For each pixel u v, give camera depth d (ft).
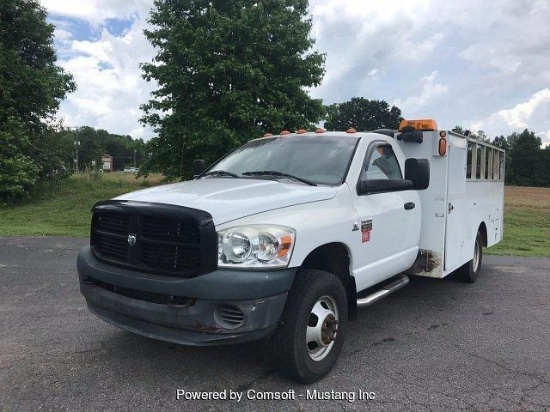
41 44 70.49
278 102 53.36
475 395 12.05
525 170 323.98
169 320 11.12
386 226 15.65
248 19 50.62
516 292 23.03
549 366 14.01
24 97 66.28
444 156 18.43
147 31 54.39
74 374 12.66
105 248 13.03
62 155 76.74
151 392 11.75
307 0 57.82
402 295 22.09
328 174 14.80
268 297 11.00
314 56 55.42
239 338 10.87
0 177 59.67
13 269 25.66
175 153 55.77
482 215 25.13
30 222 49.83
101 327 16.31
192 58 49.88
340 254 13.89
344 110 204.95
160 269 11.44
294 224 11.83
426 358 14.44
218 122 49.65
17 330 15.98
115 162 316.81
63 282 22.81
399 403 11.54
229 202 11.78
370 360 14.17
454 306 20.34
